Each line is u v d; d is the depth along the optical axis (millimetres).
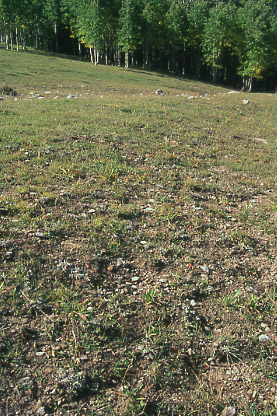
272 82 72938
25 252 4754
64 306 4094
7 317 3826
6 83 28828
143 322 4141
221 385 3637
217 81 67750
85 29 58969
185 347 3947
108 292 4473
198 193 8039
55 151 8852
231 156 11539
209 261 5469
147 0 62031
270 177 10008
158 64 76938
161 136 12141
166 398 3434
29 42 72375
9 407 3068
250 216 7340
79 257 4910
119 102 17906
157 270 5062
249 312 4570
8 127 10367
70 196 6578
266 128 16484
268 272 5520
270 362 3947
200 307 4539
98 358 3639
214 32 57844
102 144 10023
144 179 8141
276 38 58875
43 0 65750
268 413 3381
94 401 3289
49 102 17016
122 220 6062
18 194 6281
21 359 3471
